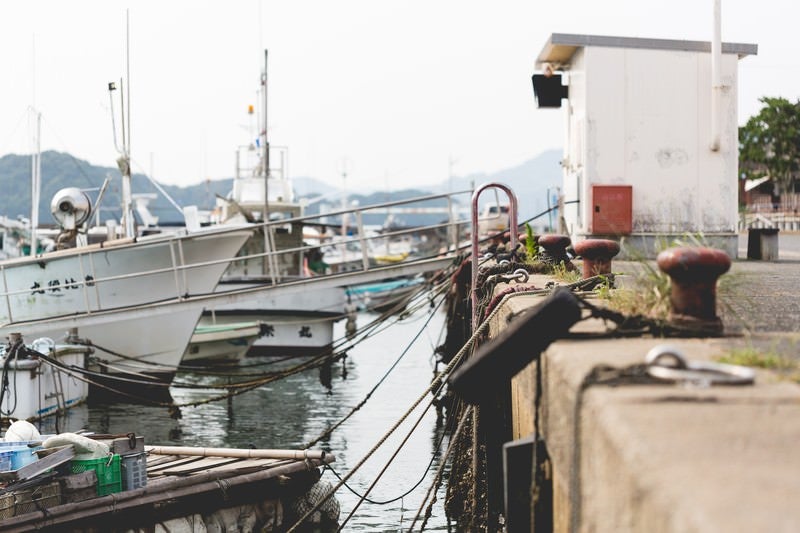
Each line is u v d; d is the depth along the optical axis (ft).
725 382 12.64
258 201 116.98
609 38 62.39
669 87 62.54
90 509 31.24
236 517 36.35
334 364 101.86
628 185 62.18
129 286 73.87
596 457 11.69
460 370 15.79
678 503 8.32
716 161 62.49
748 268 49.80
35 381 62.08
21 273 72.59
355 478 49.08
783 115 189.37
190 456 40.42
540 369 16.80
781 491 8.38
